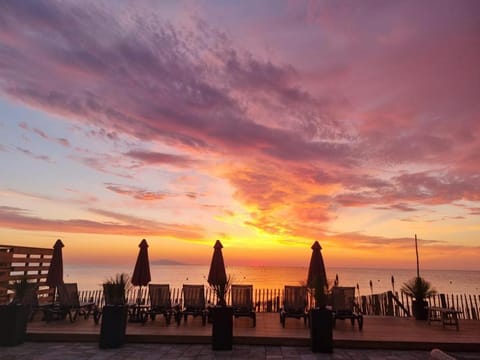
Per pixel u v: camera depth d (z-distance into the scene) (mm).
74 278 74438
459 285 86125
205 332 7297
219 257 9633
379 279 106312
